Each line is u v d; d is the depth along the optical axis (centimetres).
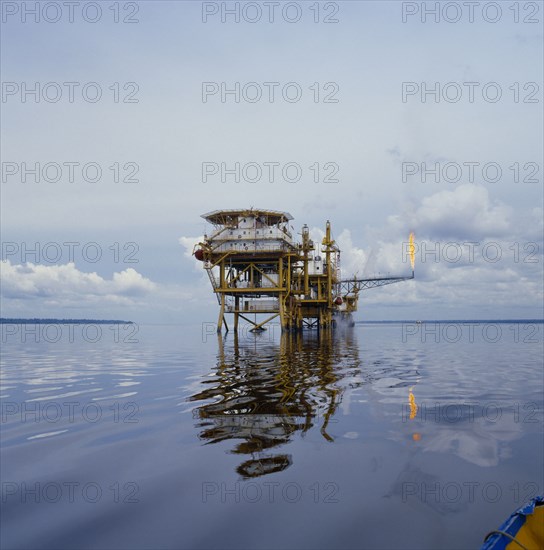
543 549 452
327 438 878
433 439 875
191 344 4541
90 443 868
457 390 1473
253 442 856
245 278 5994
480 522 532
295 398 1308
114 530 516
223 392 1430
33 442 880
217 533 506
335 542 484
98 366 2391
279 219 5616
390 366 2234
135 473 700
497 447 825
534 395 1381
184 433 930
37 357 3106
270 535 500
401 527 518
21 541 491
